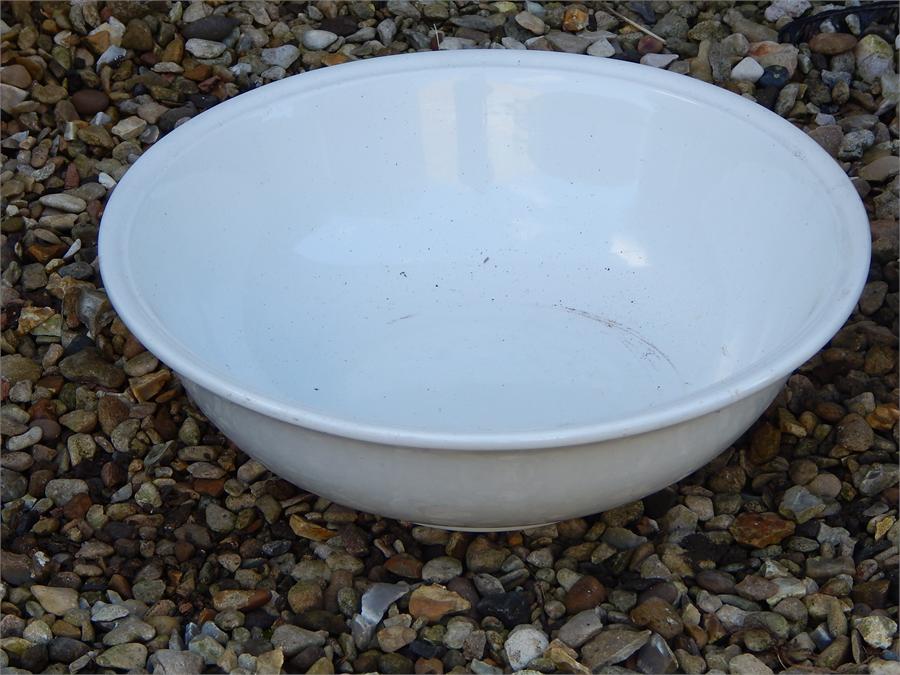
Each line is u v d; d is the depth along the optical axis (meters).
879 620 0.63
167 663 0.61
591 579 0.65
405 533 0.68
